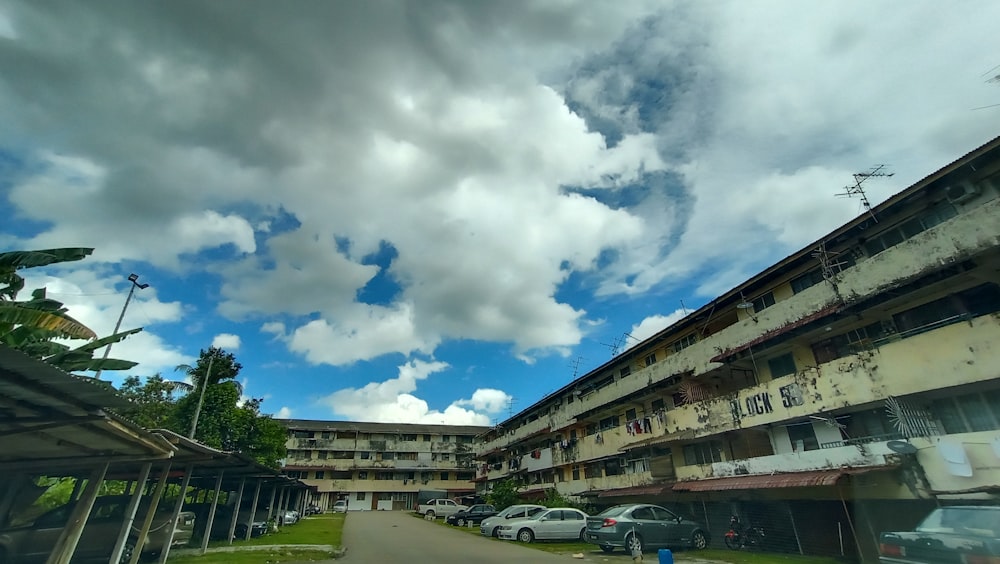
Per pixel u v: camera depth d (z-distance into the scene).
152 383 26.61
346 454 59.84
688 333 25.20
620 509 15.98
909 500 12.95
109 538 11.91
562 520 19.31
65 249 9.86
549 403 40.88
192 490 23.31
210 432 25.09
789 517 16.55
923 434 12.91
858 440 14.59
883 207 15.28
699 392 22.00
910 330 14.34
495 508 32.72
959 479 11.62
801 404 16.16
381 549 16.34
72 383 5.45
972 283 12.98
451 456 63.00
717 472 19.12
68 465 8.70
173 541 13.34
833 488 14.91
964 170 13.54
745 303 20.61
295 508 37.19
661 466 22.38
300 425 60.81
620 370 31.09
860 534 14.01
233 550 14.98
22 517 12.83
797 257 18.23
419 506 46.03
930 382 12.63
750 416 18.14
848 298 15.67
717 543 19.45
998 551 6.48
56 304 10.56
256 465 14.43
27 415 6.17
